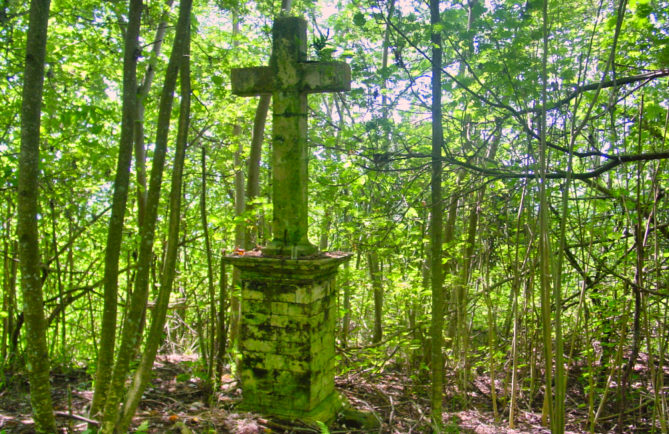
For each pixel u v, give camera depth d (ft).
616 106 16.57
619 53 15.75
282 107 13.00
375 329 23.88
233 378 16.31
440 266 13.11
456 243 19.10
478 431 14.87
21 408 12.40
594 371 17.56
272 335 12.87
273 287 12.82
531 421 16.30
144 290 9.28
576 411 17.70
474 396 19.13
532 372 17.31
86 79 19.95
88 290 17.17
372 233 18.71
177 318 25.35
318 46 13.65
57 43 18.20
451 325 21.44
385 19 13.58
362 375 19.94
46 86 16.02
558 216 17.79
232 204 30.32
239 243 21.66
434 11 13.55
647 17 13.65
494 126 18.07
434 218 13.16
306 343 12.64
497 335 21.68
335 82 12.76
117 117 14.90
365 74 14.93
